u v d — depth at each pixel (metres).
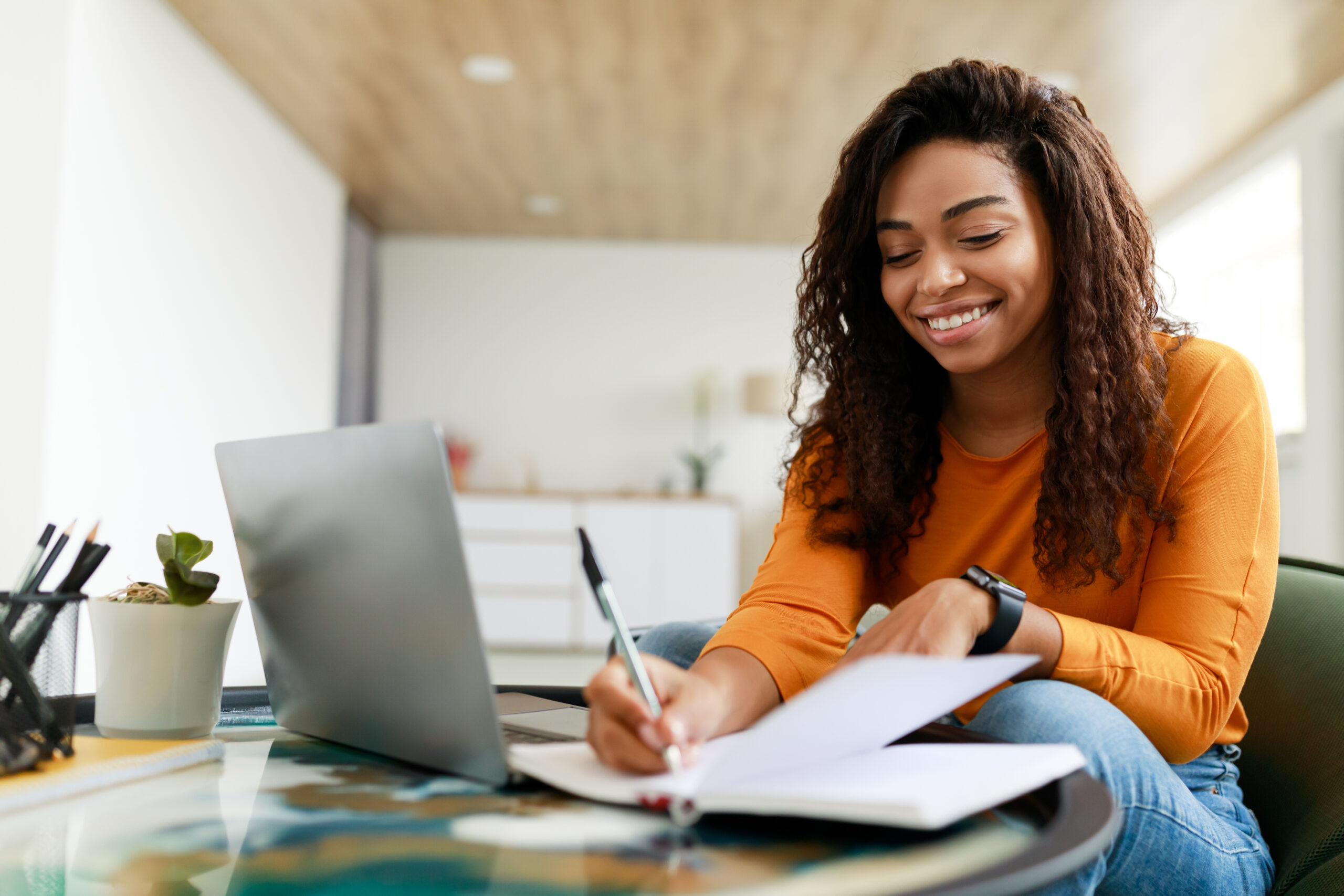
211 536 3.64
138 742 0.68
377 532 0.59
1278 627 1.03
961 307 0.91
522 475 6.20
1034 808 0.54
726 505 5.72
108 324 3.01
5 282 2.75
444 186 5.17
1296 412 4.27
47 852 0.47
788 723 0.46
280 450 0.66
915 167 0.92
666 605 5.68
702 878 0.43
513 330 6.26
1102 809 0.49
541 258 6.28
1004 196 0.89
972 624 0.71
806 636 0.85
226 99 3.75
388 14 3.38
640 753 0.55
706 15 3.34
